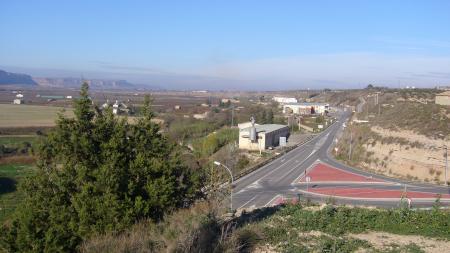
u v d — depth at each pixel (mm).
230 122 86500
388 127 48375
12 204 35062
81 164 15148
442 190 34156
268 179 39188
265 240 13508
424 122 45219
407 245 13625
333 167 45344
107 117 16703
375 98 96812
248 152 54781
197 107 131375
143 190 14836
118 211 13461
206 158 44781
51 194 15047
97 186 14047
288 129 72125
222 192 22469
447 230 15188
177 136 65062
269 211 18109
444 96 54844
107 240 11609
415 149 41719
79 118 16016
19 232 14281
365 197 31547
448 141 40594
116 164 15078
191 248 11289
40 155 15727
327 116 102625
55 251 13516
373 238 14445
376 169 43844
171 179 15406
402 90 105875
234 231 13406
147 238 11555
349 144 53031
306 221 15578
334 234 14602
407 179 39438
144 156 15750
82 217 13492
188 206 16312
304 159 50312
